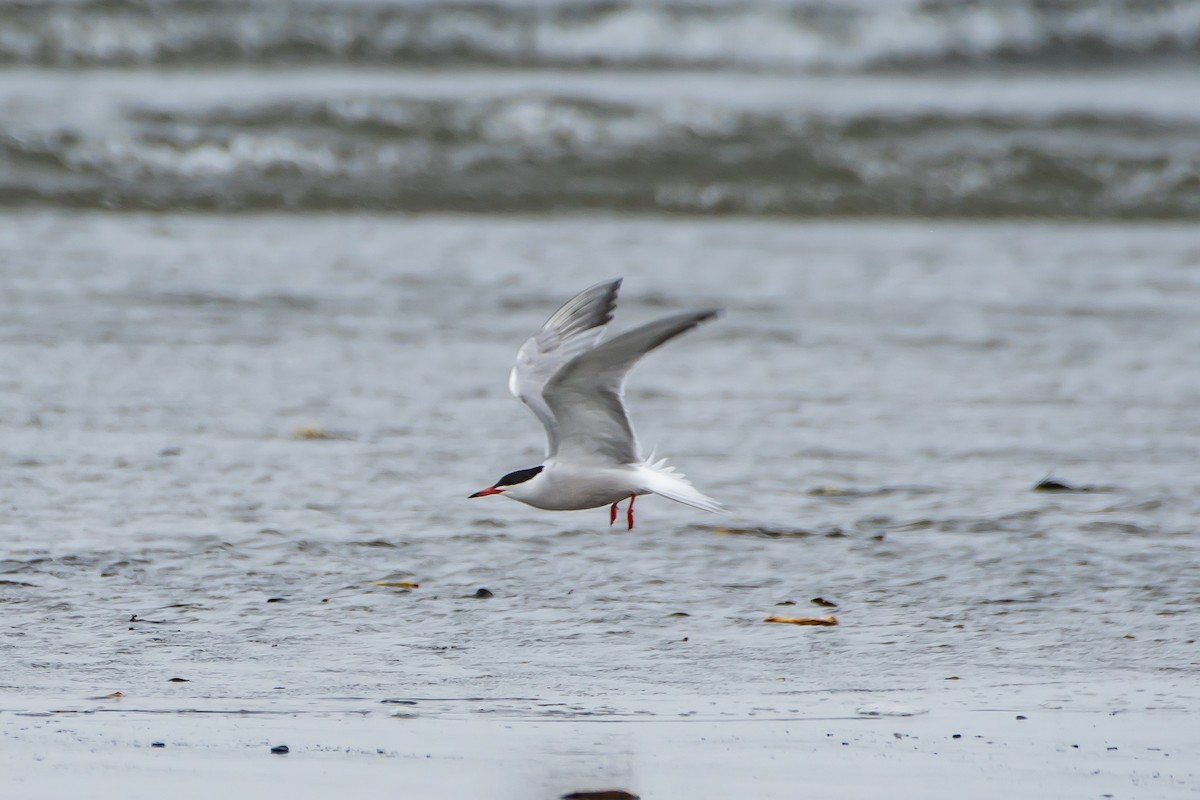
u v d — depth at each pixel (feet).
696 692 28.86
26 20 114.11
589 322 30.89
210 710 27.45
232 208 86.63
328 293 66.23
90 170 88.84
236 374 53.83
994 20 131.95
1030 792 24.34
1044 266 76.54
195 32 116.57
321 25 119.03
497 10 123.75
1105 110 107.24
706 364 57.41
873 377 55.93
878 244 81.87
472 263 73.26
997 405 52.60
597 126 98.78
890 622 33.14
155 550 36.96
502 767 25.08
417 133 96.78
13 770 24.45
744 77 122.72
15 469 42.83
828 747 26.20
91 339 57.47
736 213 90.84
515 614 33.37
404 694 28.50
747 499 42.24
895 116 102.83
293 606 33.53
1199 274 75.10
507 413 50.49
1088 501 42.37
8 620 31.99
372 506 40.91
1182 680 29.81
